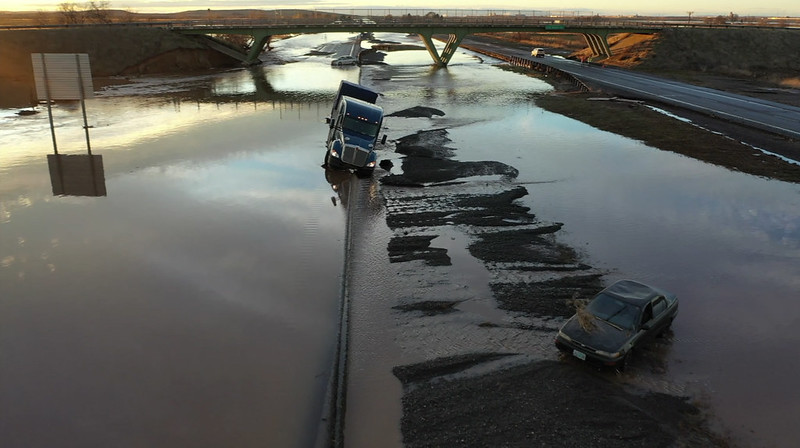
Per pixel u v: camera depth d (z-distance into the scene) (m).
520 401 10.17
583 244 18.17
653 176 26.22
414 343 12.44
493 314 13.64
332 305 14.45
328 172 26.94
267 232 19.38
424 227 19.58
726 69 74.81
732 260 17.09
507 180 25.30
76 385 11.05
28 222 19.95
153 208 21.64
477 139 34.34
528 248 17.70
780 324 13.39
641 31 87.69
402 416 9.98
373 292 14.88
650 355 12.04
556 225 19.81
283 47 136.12
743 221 20.47
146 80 65.81
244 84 63.81
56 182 24.77
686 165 28.27
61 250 17.56
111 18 106.94
